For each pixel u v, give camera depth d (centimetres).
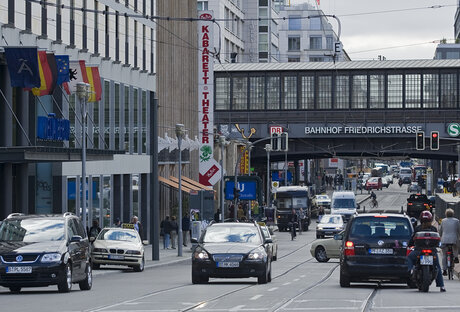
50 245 4178
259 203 13475
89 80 7750
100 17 9194
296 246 11294
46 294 4116
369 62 16562
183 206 12162
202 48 13762
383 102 16512
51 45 7819
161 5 11806
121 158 9938
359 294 3866
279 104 16925
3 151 6212
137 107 10562
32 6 7400
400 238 4234
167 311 3098
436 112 16362
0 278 4081
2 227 4278
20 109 7381
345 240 4294
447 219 5078
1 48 6750
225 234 4947
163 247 10406
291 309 3120
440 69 16362
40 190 7938
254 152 17862
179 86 12725
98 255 6669
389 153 17738
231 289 4325
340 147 17025
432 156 18312
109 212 9512
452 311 3003
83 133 6412
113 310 3164
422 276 3991
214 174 10638
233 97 17112
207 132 13775
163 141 11431
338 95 16675
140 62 10675
